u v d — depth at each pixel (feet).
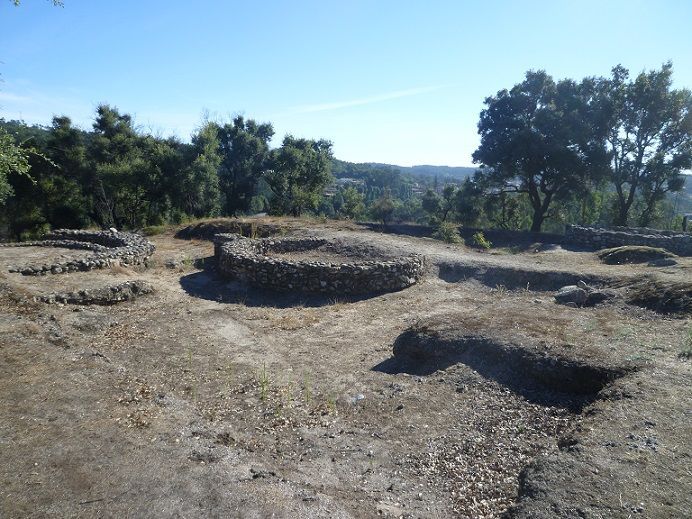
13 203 120.67
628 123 89.71
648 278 36.24
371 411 20.11
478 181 104.63
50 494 13.19
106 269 44.39
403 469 15.87
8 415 17.33
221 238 56.34
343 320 35.19
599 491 12.59
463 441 17.40
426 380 22.67
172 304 37.60
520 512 12.41
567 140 87.92
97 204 132.57
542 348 22.41
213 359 26.55
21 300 31.53
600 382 19.67
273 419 19.56
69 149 123.65
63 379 20.81
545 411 19.08
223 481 14.01
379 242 57.36
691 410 16.03
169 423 17.87
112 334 29.32
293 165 133.18
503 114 93.86
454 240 68.85
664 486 12.53
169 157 116.06
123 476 14.10
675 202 155.22
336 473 15.56
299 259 52.39
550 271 42.93
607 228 68.23
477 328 25.94
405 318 35.04
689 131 85.71
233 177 142.41
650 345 22.35
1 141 30.45
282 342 30.19
